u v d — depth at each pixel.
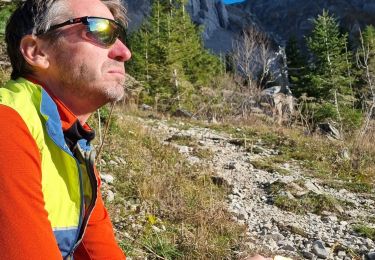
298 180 8.70
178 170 8.00
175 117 19.34
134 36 36.38
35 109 1.50
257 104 26.70
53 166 1.52
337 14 138.62
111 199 5.80
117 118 10.45
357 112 22.20
